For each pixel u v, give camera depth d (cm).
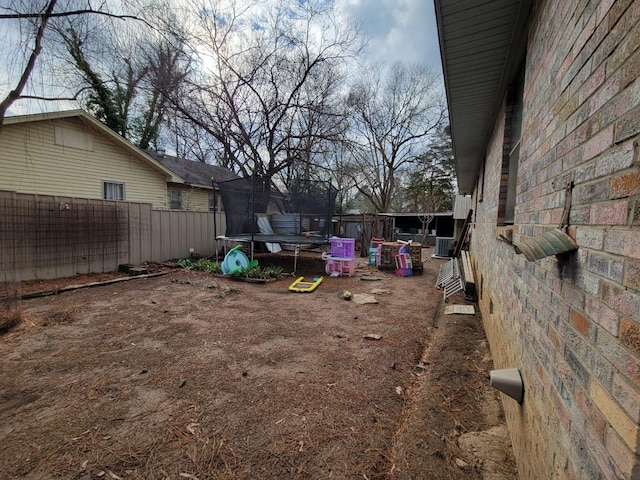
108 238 679
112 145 969
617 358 76
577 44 115
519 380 167
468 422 205
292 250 1254
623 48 80
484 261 442
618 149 81
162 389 240
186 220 884
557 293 121
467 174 742
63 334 347
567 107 122
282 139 1322
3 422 199
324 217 1088
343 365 287
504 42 246
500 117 356
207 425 199
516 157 281
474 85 321
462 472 163
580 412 95
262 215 1128
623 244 76
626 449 69
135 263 738
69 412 210
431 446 181
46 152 819
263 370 274
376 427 201
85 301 474
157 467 165
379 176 2361
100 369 270
